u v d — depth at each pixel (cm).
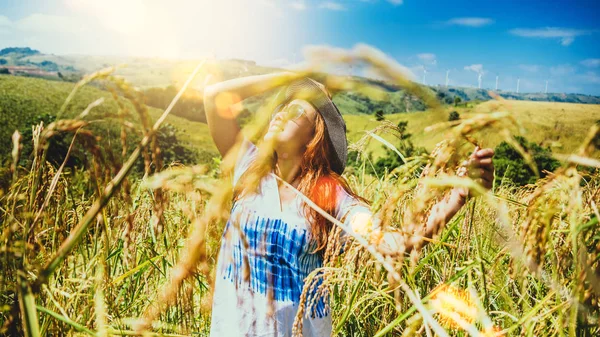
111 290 151
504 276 161
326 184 199
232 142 254
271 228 189
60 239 134
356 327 211
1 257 90
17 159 89
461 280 164
